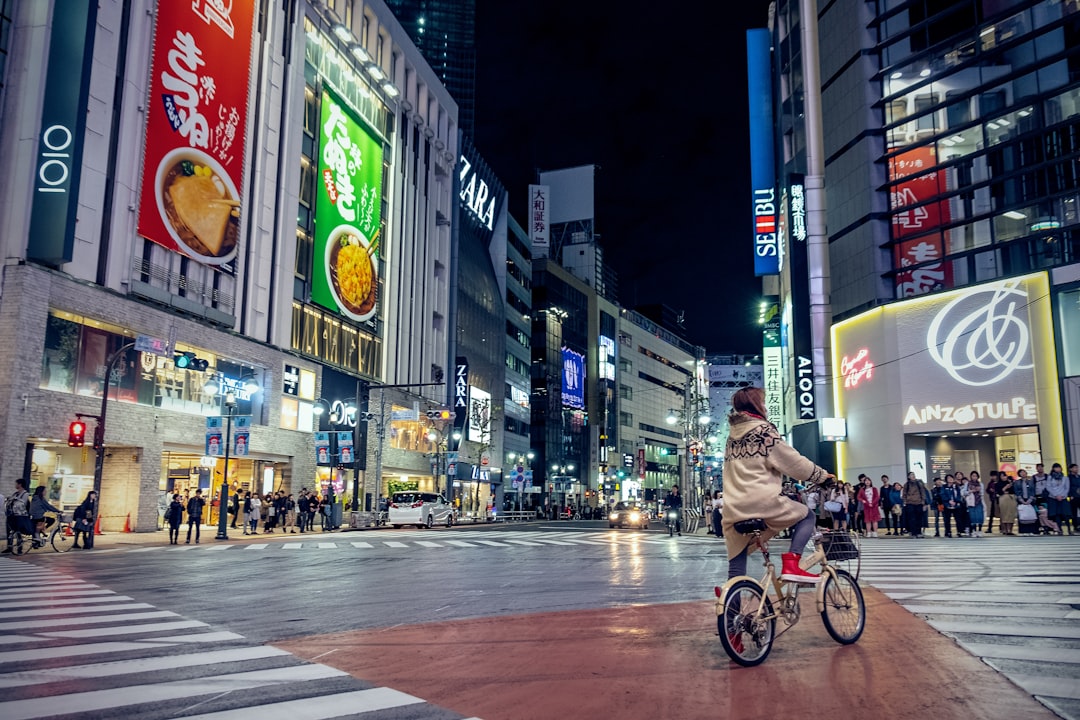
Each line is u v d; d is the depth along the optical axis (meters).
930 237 29.72
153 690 4.31
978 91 28.86
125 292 25.36
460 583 10.20
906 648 5.11
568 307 89.81
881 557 13.30
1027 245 26.77
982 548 15.05
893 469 29.05
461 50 137.75
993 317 27.06
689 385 45.19
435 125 54.22
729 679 4.30
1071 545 15.24
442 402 53.88
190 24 28.20
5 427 20.75
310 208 37.75
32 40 22.80
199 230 28.48
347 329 41.19
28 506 17.27
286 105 35.22
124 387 25.39
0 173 22.30
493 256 68.94
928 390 28.36
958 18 29.77
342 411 39.59
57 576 11.52
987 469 28.17
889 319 29.89
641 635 5.78
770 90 46.19
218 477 31.98
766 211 45.38
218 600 8.51
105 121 24.64
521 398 74.25
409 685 4.38
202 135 28.70
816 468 4.67
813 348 33.97
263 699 4.10
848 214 33.06
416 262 50.28
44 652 5.44
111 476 25.69
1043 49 27.06
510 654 5.19
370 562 13.98
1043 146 26.72
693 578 10.57
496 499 63.53
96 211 24.20
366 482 41.97
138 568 12.90
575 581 10.31
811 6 37.03
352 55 42.03
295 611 7.56
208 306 29.38
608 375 97.44
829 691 4.00
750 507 4.66
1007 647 5.12
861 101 32.38
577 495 86.88
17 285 21.44
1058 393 25.11
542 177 103.81
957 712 3.59
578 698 3.99
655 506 68.81
